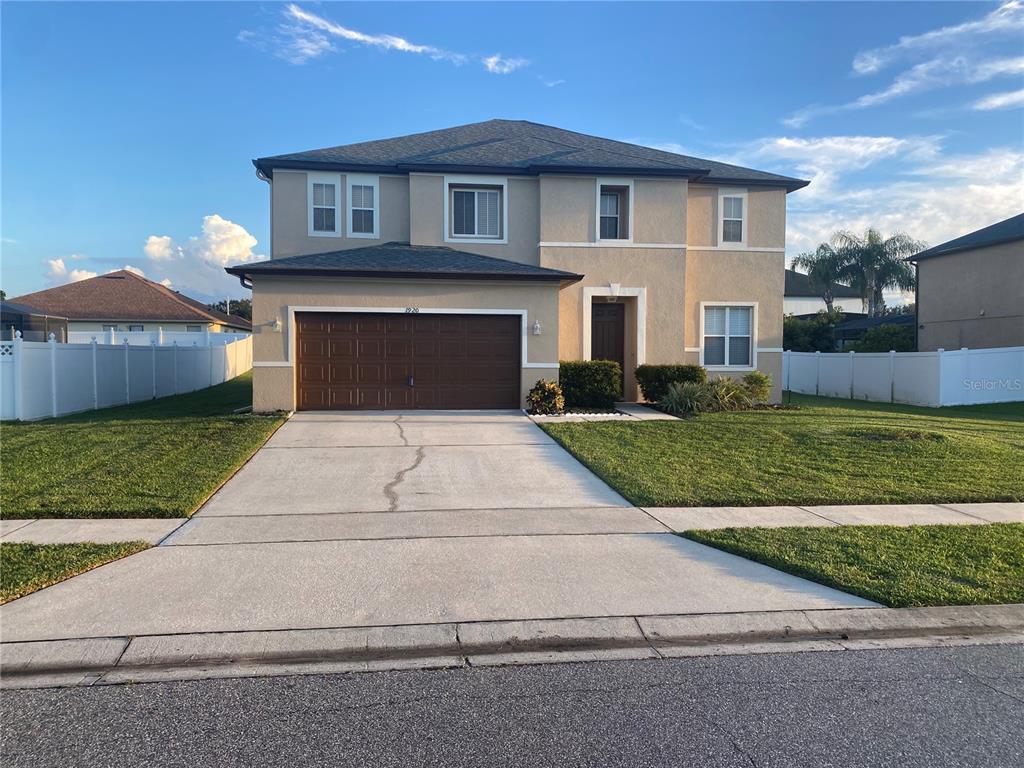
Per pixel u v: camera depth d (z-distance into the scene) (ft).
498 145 63.10
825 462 34.04
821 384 83.05
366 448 36.76
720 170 62.69
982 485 29.96
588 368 53.26
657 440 38.75
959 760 11.35
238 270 46.32
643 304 58.23
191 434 38.04
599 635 15.98
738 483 30.17
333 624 16.21
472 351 49.96
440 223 56.59
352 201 56.95
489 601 17.58
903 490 29.19
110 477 29.50
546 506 26.86
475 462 34.09
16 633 15.51
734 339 62.39
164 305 131.03
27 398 46.09
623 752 11.54
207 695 13.43
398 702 13.20
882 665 14.94
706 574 19.65
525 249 57.82
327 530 23.45
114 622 16.12
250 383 87.40
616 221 58.75
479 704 13.14
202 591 17.98
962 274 92.73
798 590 18.60
